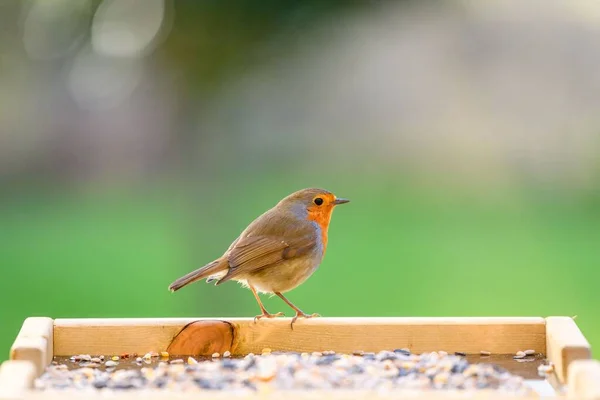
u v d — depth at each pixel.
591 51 17.55
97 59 12.43
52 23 11.84
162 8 9.95
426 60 17.50
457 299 16.22
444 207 24.80
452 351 6.27
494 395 4.50
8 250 20.83
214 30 9.64
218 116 11.97
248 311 14.58
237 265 7.36
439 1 10.82
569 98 20.88
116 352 6.28
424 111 22.81
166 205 23.92
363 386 5.27
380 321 6.32
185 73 10.21
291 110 22.11
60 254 20.28
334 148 23.95
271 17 9.45
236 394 4.54
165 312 15.16
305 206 7.77
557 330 5.92
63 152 24.80
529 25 16.83
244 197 21.36
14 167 25.39
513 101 21.20
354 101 22.59
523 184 24.62
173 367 5.75
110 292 16.78
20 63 15.42
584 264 18.84
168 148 13.94
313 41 9.84
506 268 18.73
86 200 24.77
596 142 23.20
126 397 4.39
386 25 10.83
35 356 5.62
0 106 23.56
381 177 24.78
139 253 20.16
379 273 18.61
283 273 7.53
